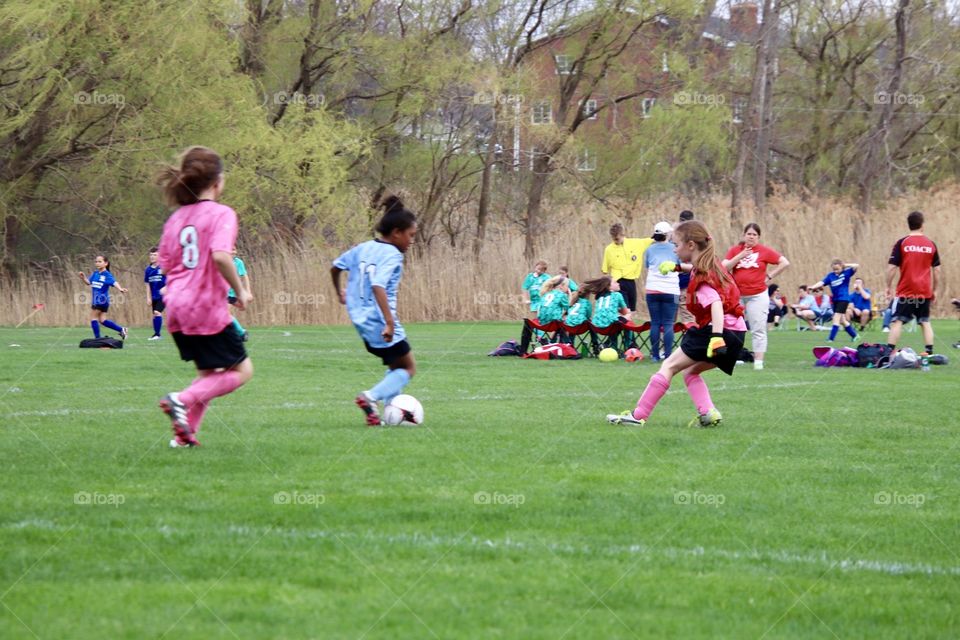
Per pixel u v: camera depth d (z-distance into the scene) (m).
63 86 82.50
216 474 17.31
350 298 23.20
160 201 89.25
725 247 85.25
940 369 43.56
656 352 46.19
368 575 11.88
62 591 11.13
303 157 88.12
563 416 25.89
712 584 11.95
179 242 19.14
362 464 18.41
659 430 23.50
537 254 85.94
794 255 85.81
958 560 13.33
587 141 109.44
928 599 11.68
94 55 82.75
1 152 86.69
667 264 24.14
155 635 9.89
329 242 92.25
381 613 10.62
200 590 11.24
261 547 12.93
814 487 17.45
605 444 21.23
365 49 99.19
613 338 48.41
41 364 41.56
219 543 13.07
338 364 43.16
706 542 13.77
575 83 106.44
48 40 79.50
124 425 23.03
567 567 12.39
